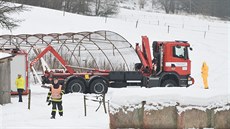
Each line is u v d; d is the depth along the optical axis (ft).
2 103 93.81
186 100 57.26
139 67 126.31
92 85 116.67
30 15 251.39
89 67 130.72
